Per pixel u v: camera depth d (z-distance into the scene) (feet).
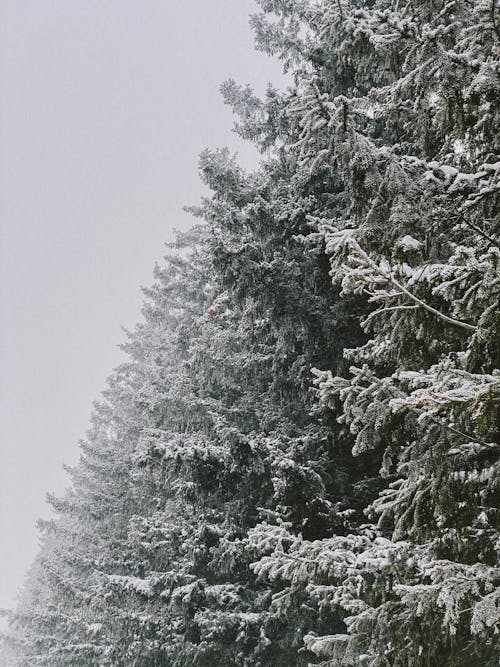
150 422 54.39
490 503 16.01
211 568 32.48
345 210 27.68
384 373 26.45
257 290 26.32
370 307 26.58
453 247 16.79
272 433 30.40
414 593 13.88
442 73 15.69
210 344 34.65
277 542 19.34
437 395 12.17
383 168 17.28
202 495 30.35
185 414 39.73
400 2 19.99
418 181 16.29
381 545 17.43
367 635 17.53
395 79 20.16
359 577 17.28
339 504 25.93
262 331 30.04
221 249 26.00
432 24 17.92
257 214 26.86
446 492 14.70
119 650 39.17
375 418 15.96
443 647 15.93
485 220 16.30
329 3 19.88
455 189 15.66
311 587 18.38
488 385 11.85
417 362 17.07
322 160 17.58
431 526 15.29
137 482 52.39
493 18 15.25
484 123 16.33
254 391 34.60
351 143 16.47
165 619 34.37
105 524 59.77
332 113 16.61
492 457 15.08
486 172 15.03
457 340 16.87
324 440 27.84
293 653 29.09
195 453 28.25
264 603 30.53
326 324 26.63
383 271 14.29
